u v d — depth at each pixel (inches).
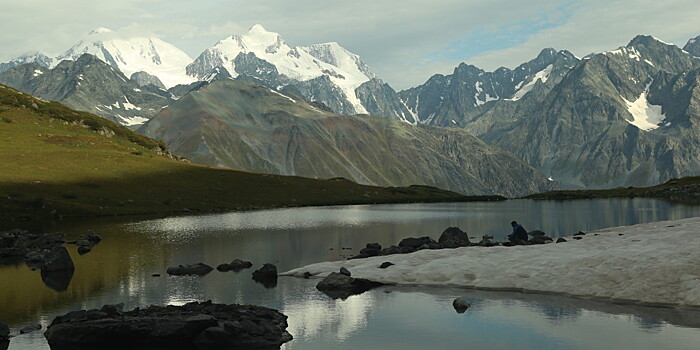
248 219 4559.5
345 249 2632.9
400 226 3880.4
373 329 1262.3
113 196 5546.3
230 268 2108.8
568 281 1567.4
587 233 2854.3
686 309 1337.4
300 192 7667.3
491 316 1343.5
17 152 6860.2
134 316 1240.2
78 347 1156.5
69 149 7583.7
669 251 1642.5
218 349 1139.3
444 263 1850.4
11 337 1228.5
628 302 1411.2
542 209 5910.4
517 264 1763.0
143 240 3019.2
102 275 1964.8
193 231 3523.6
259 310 1334.9
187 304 1380.4
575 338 1160.2
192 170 7632.9
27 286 1774.1
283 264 2193.7
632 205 6023.6
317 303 1512.1
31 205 4547.2
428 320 1322.6
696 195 7716.5
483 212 5585.6
